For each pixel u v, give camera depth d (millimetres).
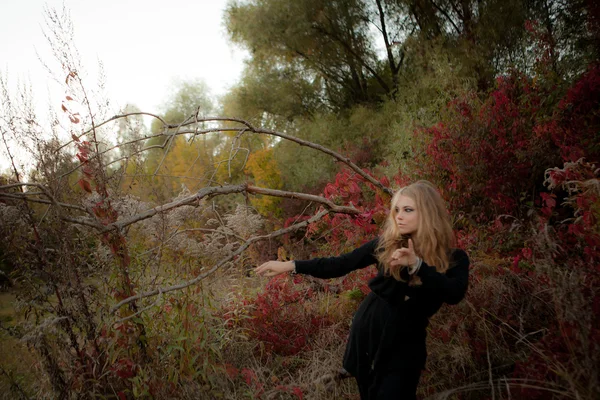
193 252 2559
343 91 14125
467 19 9062
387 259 1818
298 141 3064
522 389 1696
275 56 13859
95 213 2328
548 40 5648
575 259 2303
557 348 1813
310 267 1998
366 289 3338
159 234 2475
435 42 9125
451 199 4262
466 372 2312
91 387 2309
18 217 2201
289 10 12250
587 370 1507
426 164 4871
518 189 4238
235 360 2902
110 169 2729
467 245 3408
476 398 2137
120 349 2258
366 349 1793
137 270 2453
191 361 2305
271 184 11000
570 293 1733
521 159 4223
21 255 2227
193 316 2449
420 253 1812
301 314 3516
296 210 10484
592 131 3855
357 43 12312
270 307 3447
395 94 10914
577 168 2420
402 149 7504
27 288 2250
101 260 2322
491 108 4902
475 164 4316
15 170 2402
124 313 2307
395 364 1699
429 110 7578
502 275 2846
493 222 3902
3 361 2523
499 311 2574
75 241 2367
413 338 1727
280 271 2010
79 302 2303
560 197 4047
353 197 3629
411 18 11031
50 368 2236
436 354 2500
